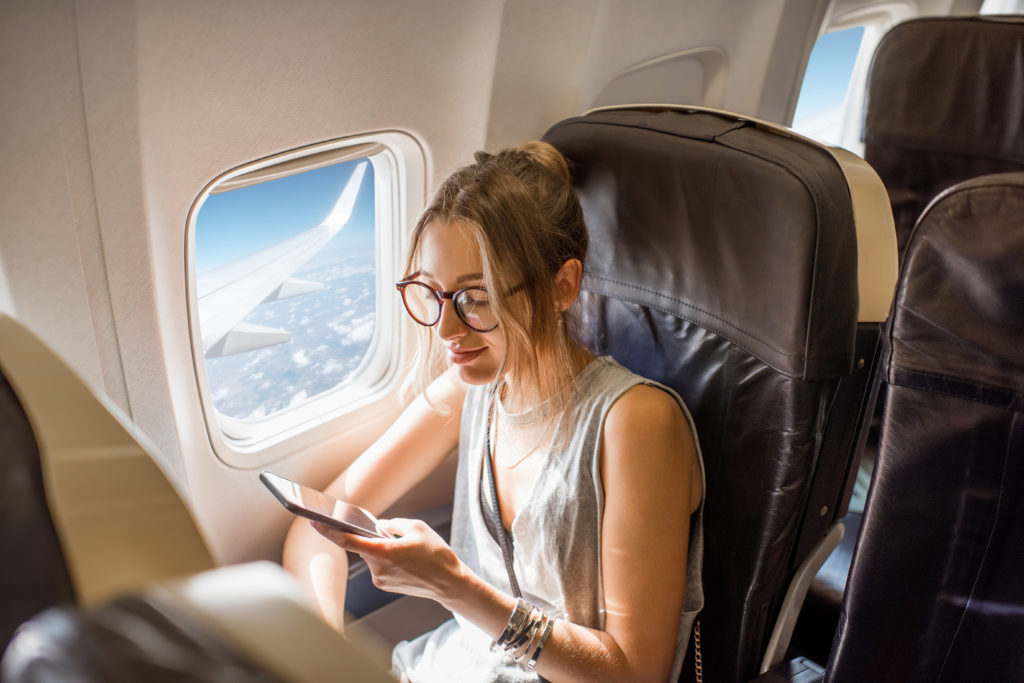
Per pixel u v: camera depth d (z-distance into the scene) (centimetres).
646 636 111
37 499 38
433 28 130
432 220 110
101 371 117
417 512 177
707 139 117
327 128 127
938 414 88
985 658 90
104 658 20
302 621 22
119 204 109
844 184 107
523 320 112
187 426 131
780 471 115
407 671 137
